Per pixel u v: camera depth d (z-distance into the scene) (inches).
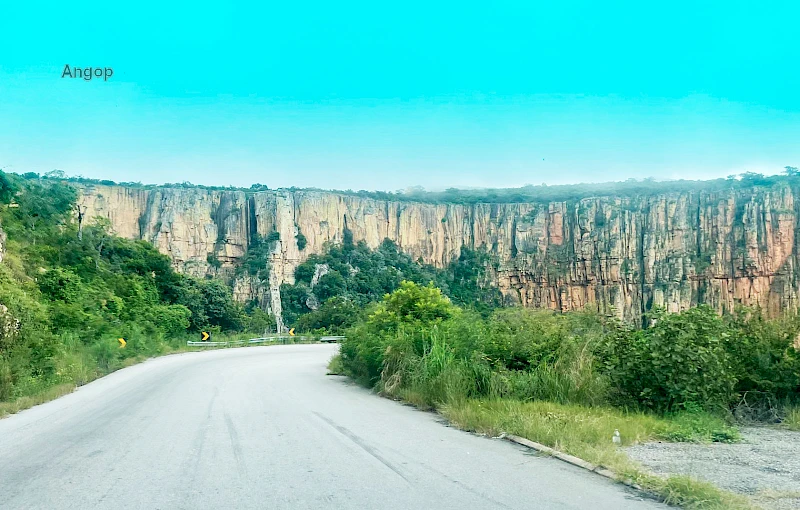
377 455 283.1
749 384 430.3
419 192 5339.6
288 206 4266.7
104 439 329.7
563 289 4510.3
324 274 3981.3
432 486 228.2
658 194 4451.3
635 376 426.0
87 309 1187.3
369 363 617.3
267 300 3772.1
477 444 311.1
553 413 369.1
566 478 241.1
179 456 281.0
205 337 1759.4
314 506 203.5
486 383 462.3
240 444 308.8
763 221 3949.3
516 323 548.1
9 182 1487.5
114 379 748.6
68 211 1804.9
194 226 4072.3
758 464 267.1
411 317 674.8
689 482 215.6
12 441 335.0
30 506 206.2
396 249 4658.0
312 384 658.2
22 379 557.3
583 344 483.5
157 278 1952.5
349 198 4628.4
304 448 298.7
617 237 4419.3
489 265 4685.0
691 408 384.8
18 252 1131.3
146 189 4097.0
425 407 452.8
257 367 938.7
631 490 223.8
